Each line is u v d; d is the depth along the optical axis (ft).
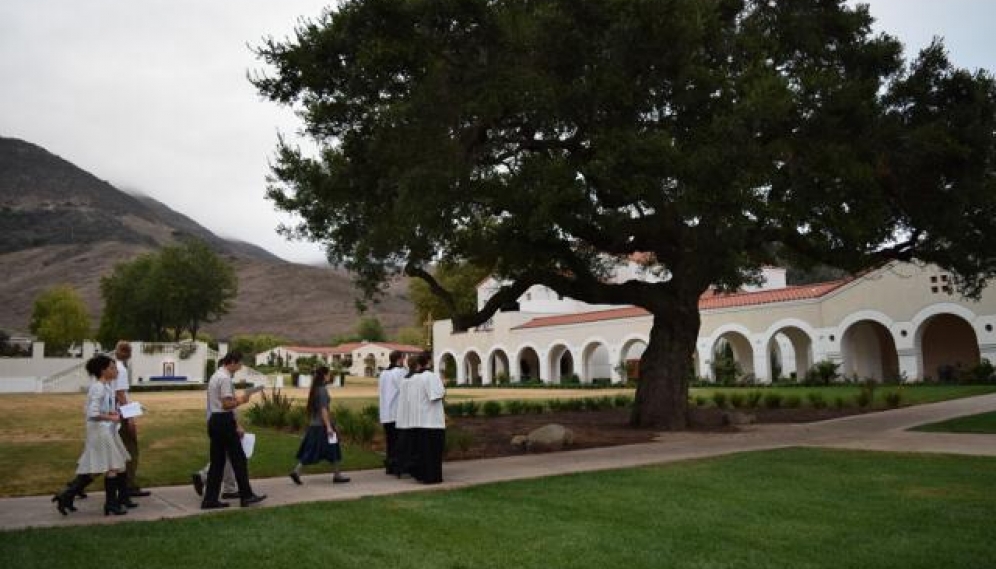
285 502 28.32
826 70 48.88
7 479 34.91
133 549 20.61
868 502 25.63
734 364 128.88
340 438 50.19
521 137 48.44
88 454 26.35
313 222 56.39
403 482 33.65
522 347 179.73
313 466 39.29
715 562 18.61
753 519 23.32
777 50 53.57
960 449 39.45
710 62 48.62
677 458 39.65
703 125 44.39
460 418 69.97
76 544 21.21
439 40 41.96
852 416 64.64
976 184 48.14
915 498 26.16
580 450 45.65
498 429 58.59
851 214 47.39
